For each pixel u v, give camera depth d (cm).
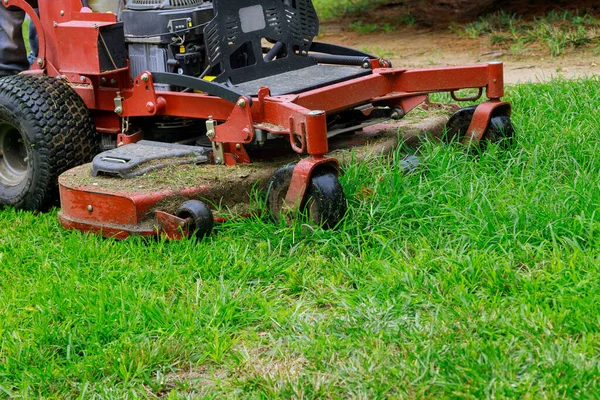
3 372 408
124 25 617
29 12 661
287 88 578
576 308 412
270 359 411
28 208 620
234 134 556
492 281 447
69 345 420
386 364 392
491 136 610
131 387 395
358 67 632
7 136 642
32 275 511
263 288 480
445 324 415
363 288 461
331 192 511
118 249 528
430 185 559
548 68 949
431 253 485
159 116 632
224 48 586
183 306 452
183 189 538
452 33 1168
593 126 664
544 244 477
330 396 377
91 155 622
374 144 614
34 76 627
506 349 390
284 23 621
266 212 551
